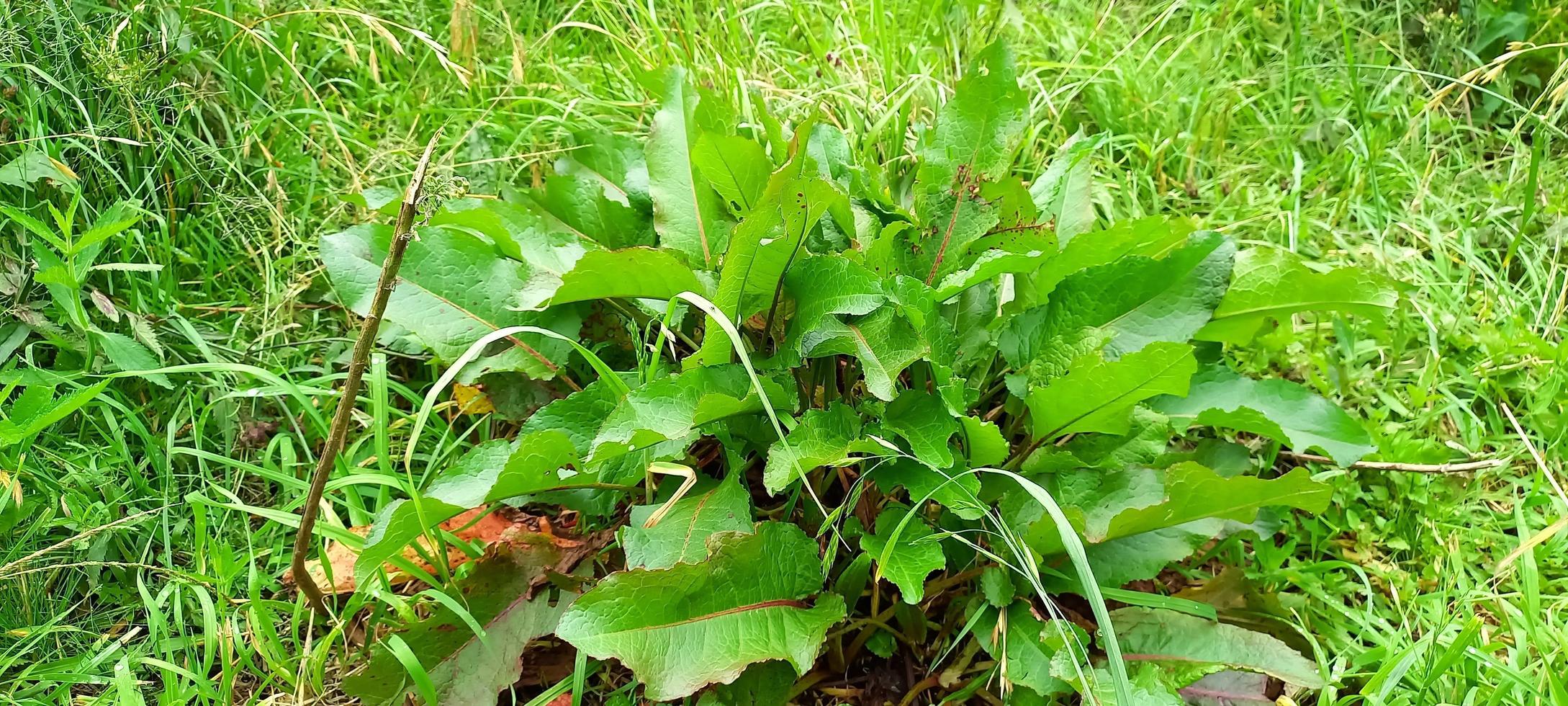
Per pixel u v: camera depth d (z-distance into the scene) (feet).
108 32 3.79
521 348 3.06
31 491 3.01
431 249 3.04
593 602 2.31
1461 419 3.56
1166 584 3.09
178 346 3.48
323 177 4.03
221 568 2.66
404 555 2.94
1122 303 2.89
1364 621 2.97
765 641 2.44
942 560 2.51
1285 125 4.70
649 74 3.20
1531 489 3.36
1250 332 3.10
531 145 4.11
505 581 2.74
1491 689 2.77
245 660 2.71
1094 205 4.15
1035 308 2.96
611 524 3.04
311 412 3.06
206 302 3.68
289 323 3.63
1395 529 3.26
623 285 2.76
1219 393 3.01
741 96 4.03
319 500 2.41
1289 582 3.16
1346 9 5.21
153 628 2.69
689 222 3.09
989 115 3.06
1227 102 4.69
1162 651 2.66
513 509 3.21
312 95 4.24
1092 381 2.53
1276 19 5.39
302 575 2.56
